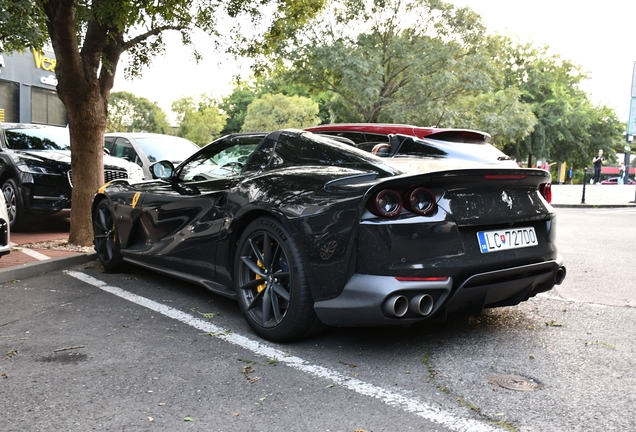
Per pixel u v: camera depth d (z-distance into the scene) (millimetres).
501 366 3148
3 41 6660
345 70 24594
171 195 4711
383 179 3145
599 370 3090
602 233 9570
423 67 25984
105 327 3893
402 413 2555
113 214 5570
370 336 3689
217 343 3555
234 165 4312
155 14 6812
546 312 4328
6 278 5398
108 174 9148
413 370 3090
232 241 3947
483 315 4223
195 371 3076
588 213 13719
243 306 3791
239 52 8492
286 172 3721
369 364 3186
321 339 3629
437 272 3104
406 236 3080
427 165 3426
